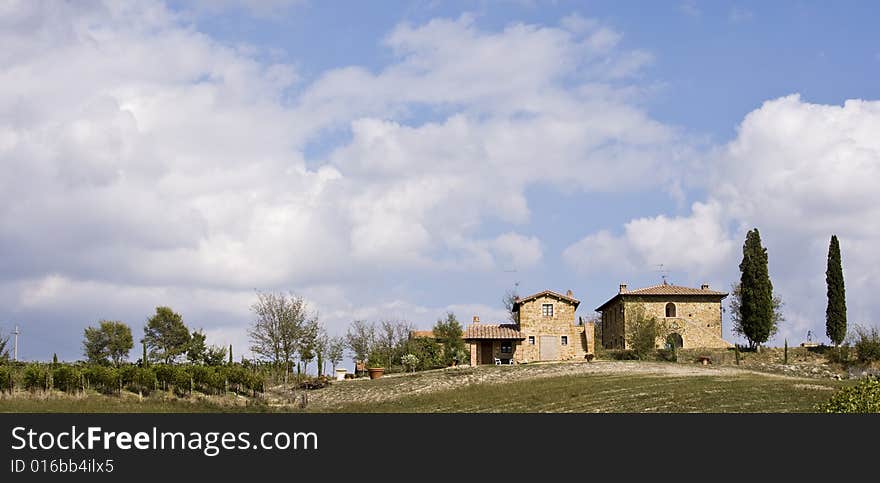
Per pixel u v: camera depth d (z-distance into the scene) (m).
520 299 82.00
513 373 64.19
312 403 59.78
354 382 68.62
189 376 62.09
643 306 84.00
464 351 79.44
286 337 75.56
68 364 67.06
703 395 46.66
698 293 84.19
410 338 84.81
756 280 82.56
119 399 54.81
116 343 81.44
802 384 50.53
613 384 53.84
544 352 81.31
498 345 81.44
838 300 80.38
